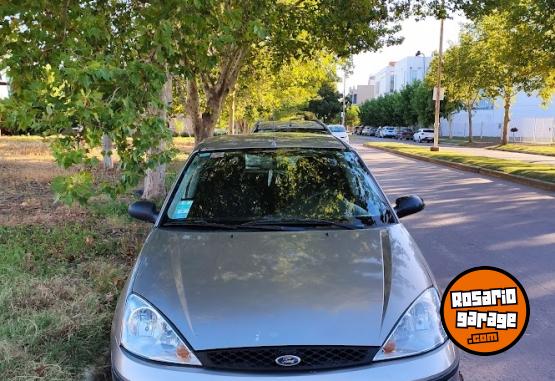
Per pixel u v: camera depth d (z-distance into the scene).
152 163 5.18
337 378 2.55
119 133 4.72
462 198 12.01
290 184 4.23
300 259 3.20
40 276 5.53
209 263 3.18
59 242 6.96
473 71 34.78
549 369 3.96
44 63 5.36
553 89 29.84
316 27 11.13
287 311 2.73
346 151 4.72
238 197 4.11
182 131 45.84
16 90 5.32
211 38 5.69
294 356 2.58
